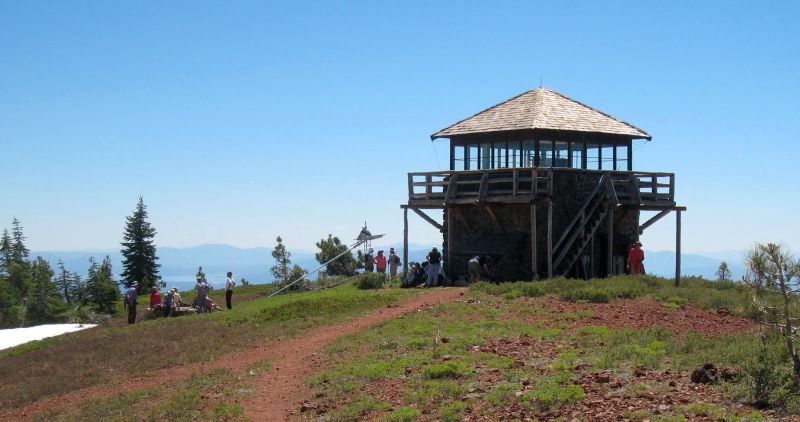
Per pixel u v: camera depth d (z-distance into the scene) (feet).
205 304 135.44
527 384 52.54
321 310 103.40
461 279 129.49
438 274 125.29
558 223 121.49
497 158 126.93
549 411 46.11
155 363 84.02
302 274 182.80
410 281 131.44
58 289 291.17
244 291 190.80
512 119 126.11
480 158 129.08
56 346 111.24
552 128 121.19
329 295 115.75
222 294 186.91
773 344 56.85
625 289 96.17
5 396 77.20
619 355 59.77
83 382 79.15
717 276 116.06
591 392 49.37
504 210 127.03
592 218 124.36
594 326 74.84
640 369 54.03
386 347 70.95
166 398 65.41
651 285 104.32
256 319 104.27
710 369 50.42
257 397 60.95
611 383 50.98
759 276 49.98
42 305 235.81
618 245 132.67
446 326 78.28
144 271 312.09
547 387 50.70
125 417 60.03
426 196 131.75
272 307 109.09
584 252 126.11
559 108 129.39
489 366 59.16
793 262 49.44
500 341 68.59
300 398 58.49
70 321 206.08
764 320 52.49
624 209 131.64
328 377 62.39
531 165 123.13
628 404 45.83
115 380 78.64
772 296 51.75
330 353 73.46
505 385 52.47
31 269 277.64
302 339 85.81
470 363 60.23
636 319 79.30
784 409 43.47
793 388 45.65
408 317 87.15
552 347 65.26
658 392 48.34
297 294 140.36
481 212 129.90
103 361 90.63
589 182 124.77
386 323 84.74
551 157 123.65
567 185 122.11
